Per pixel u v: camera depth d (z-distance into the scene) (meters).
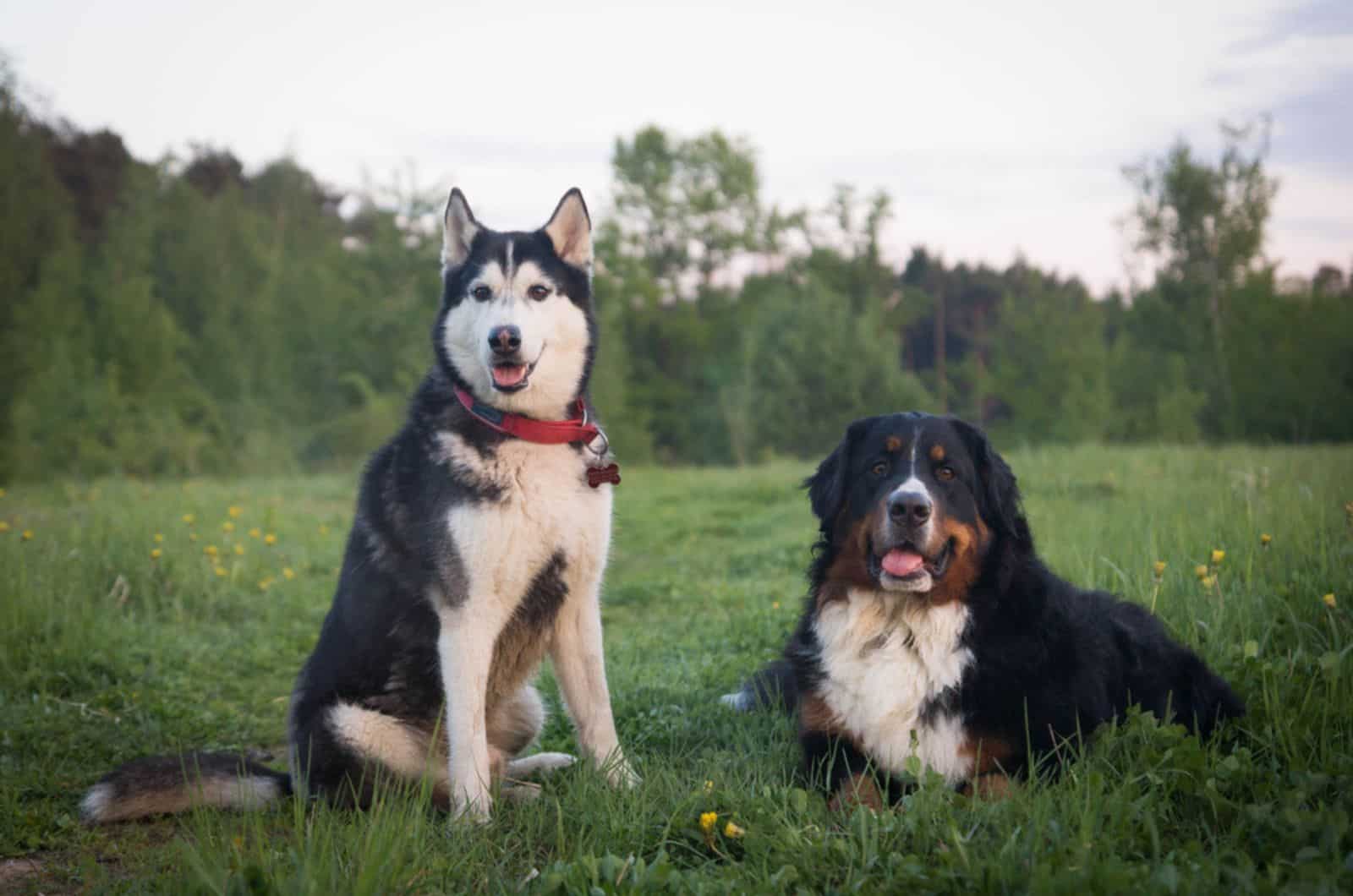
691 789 3.71
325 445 33.69
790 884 2.90
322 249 44.19
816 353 39.34
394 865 2.98
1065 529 7.87
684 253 53.75
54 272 32.06
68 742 5.02
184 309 37.41
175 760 3.97
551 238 4.31
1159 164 38.34
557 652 4.28
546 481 3.96
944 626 3.75
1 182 32.59
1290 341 32.41
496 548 3.87
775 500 15.46
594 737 4.26
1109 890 2.53
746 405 39.38
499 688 4.23
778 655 5.68
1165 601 5.18
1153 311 39.00
